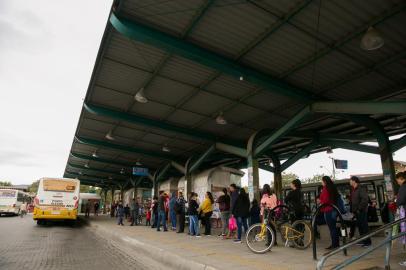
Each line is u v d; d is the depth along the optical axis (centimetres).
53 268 709
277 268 592
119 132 2059
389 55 937
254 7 792
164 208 1530
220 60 1000
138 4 817
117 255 909
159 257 834
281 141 1956
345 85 1127
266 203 942
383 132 1330
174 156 2545
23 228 1841
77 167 3681
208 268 619
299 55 975
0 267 714
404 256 677
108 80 1265
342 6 762
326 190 807
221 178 2030
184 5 805
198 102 1403
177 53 943
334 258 682
